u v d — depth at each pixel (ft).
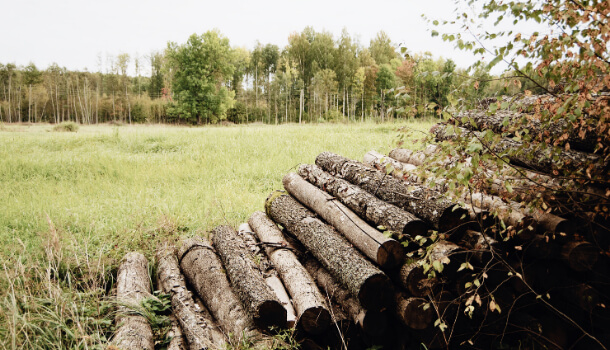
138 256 15.94
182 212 22.26
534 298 10.82
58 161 39.50
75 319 10.87
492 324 10.99
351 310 11.44
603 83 8.08
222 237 15.76
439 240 10.68
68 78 252.21
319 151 40.45
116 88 245.65
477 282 8.91
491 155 9.05
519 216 10.47
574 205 10.24
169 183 31.60
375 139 45.70
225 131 61.52
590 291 10.20
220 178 32.71
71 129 87.35
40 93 236.84
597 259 10.18
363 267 10.89
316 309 11.06
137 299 12.71
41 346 10.35
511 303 10.70
